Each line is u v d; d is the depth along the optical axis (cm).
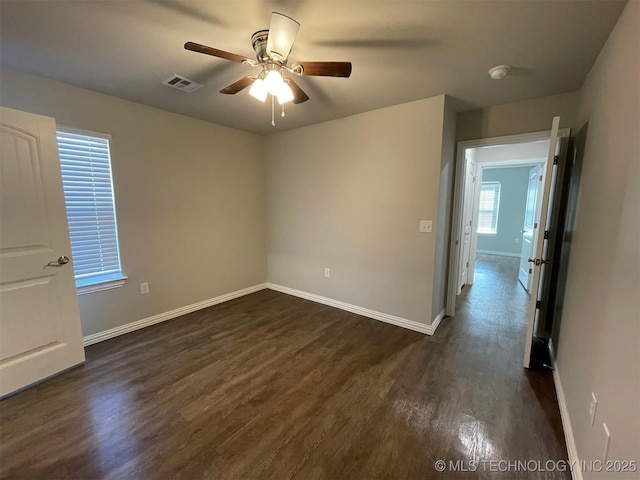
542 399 197
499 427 173
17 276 199
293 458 152
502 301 395
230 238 390
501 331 302
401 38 172
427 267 289
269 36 142
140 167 292
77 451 155
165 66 210
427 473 144
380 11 148
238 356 251
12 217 195
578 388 159
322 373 227
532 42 173
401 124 288
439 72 215
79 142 252
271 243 435
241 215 401
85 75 224
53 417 178
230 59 163
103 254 274
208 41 179
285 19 131
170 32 169
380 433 168
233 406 190
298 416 181
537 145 437
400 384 213
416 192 287
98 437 164
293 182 393
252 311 355
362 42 176
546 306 275
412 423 176
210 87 246
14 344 199
